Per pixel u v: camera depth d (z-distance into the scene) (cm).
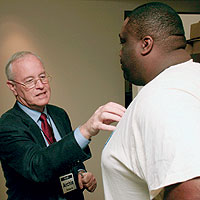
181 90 52
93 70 270
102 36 268
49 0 252
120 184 62
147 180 48
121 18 269
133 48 69
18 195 115
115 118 79
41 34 254
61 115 153
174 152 43
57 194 119
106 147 66
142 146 51
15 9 246
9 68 125
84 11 261
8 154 106
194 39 151
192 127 44
